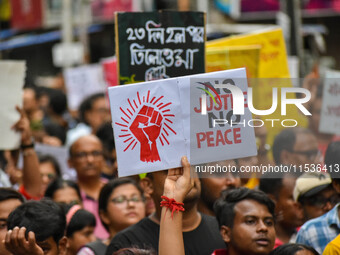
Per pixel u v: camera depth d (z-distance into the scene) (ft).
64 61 112.06
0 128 38.78
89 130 65.16
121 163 24.85
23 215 26.14
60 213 26.78
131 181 35.58
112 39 152.66
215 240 29.14
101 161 45.91
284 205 31.89
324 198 30.89
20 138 39.09
